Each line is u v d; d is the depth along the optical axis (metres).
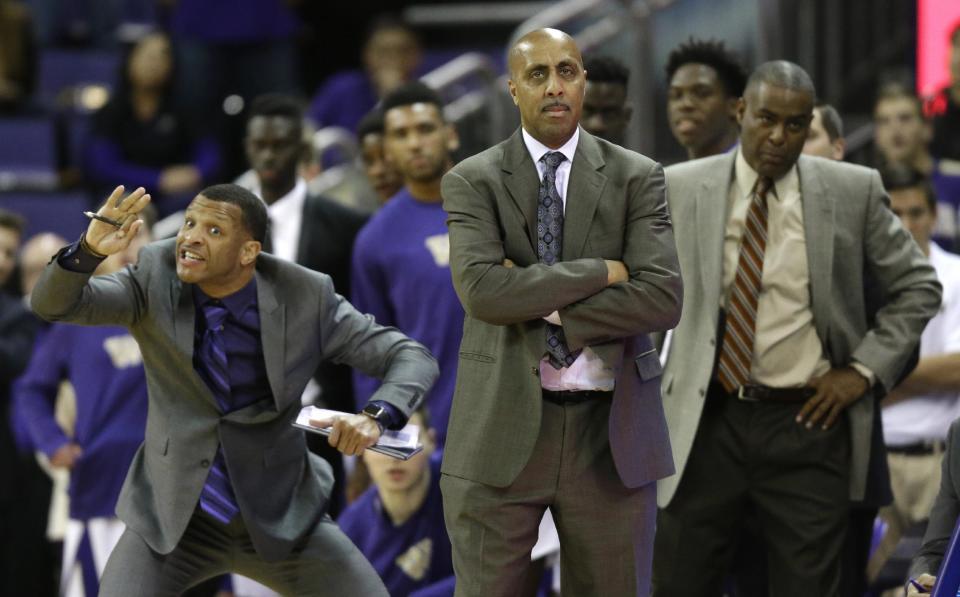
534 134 13.52
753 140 15.85
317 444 19.92
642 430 13.63
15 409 24.20
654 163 13.73
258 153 21.03
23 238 33.00
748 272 16.03
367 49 35.06
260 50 34.66
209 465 14.14
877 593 19.73
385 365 14.76
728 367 16.09
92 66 38.53
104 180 32.00
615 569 13.69
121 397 20.84
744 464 16.20
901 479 19.42
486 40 41.47
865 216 16.19
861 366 15.82
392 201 20.48
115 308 13.93
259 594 20.12
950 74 25.78
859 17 29.78
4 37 35.19
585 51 28.19
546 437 13.55
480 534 13.59
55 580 24.62
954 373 19.06
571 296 13.05
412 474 18.70
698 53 18.70
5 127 35.12
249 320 14.36
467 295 13.18
